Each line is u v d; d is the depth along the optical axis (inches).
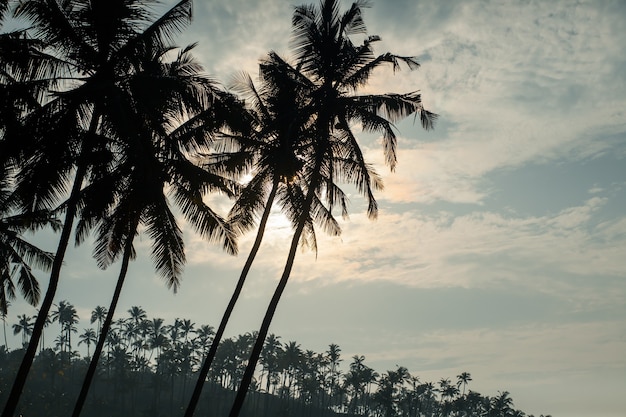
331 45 1027.3
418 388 7726.4
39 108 743.1
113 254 1008.9
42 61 762.2
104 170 812.6
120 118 735.7
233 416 912.9
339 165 1043.9
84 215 849.5
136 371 6077.8
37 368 6491.1
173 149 813.2
